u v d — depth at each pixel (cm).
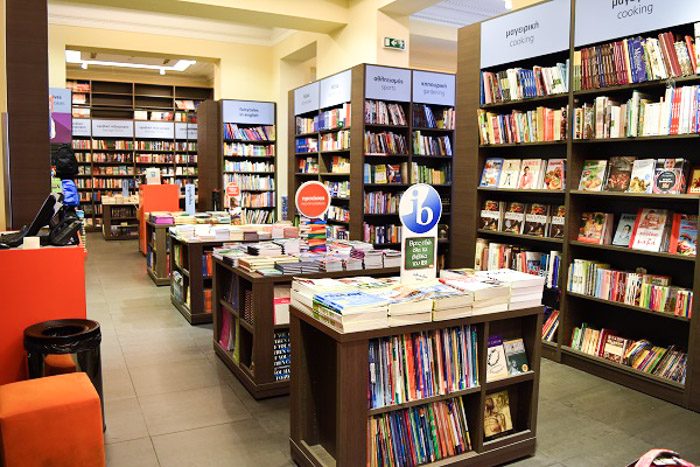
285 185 1226
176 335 542
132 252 1121
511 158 557
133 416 358
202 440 326
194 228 618
